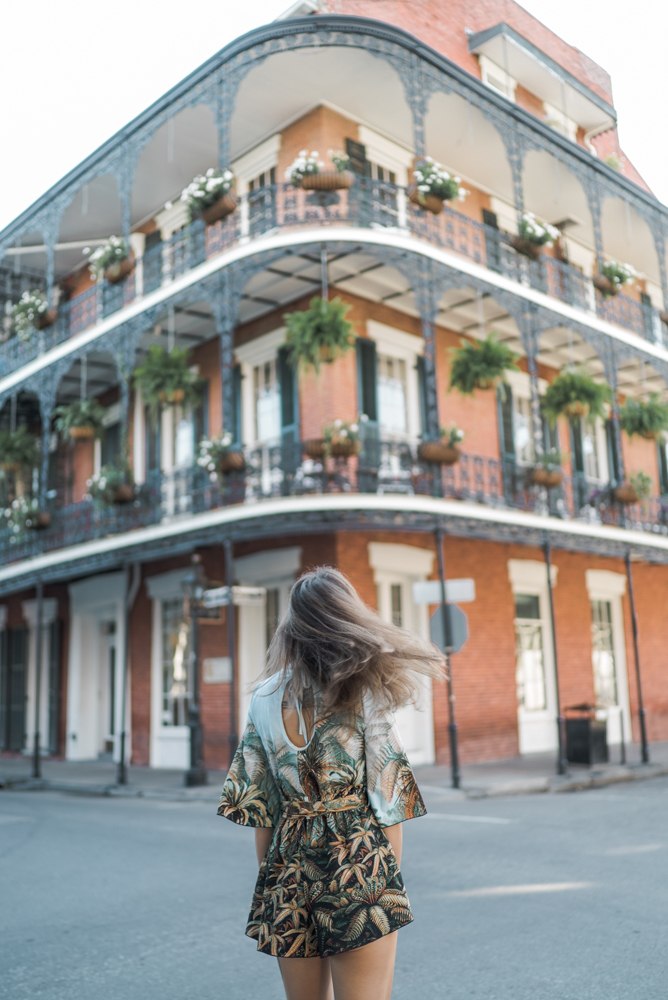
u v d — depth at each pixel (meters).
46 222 16.88
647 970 4.04
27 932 4.98
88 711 18.03
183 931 4.92
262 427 15.12
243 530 12.82
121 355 14.98
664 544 16.38
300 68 13.59
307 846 2.07
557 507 15.06
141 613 16.66
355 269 13.88
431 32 17.47
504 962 4.20
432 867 6.57
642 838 7.71
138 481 17.44
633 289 21.12
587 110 20.02
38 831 8.98
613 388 16.20
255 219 14.81
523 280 16.27
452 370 13.45
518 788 11.79
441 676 2.22
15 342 18.48
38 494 19.22
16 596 20.20
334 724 2.10
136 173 16.33
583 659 17.59
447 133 15.54
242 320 15.52
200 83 13.73
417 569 14.55
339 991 2.02
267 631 14.43
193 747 12.74
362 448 12.85
